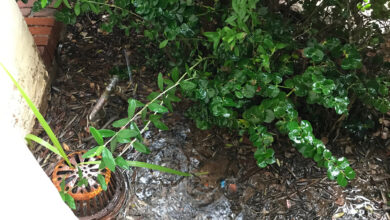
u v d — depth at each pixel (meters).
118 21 2.24
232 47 1.63
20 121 2.16
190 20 1.83
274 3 2.37
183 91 2.04
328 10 2.33
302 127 1.60
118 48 2.89
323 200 2.22
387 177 2.31
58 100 2.58
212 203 2.21
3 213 0.93
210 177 2.31
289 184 2.29
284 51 2.07
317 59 1.70
